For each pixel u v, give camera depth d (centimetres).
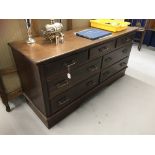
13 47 116
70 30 165
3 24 122
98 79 161
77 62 120
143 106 161
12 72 144
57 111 131
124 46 174
